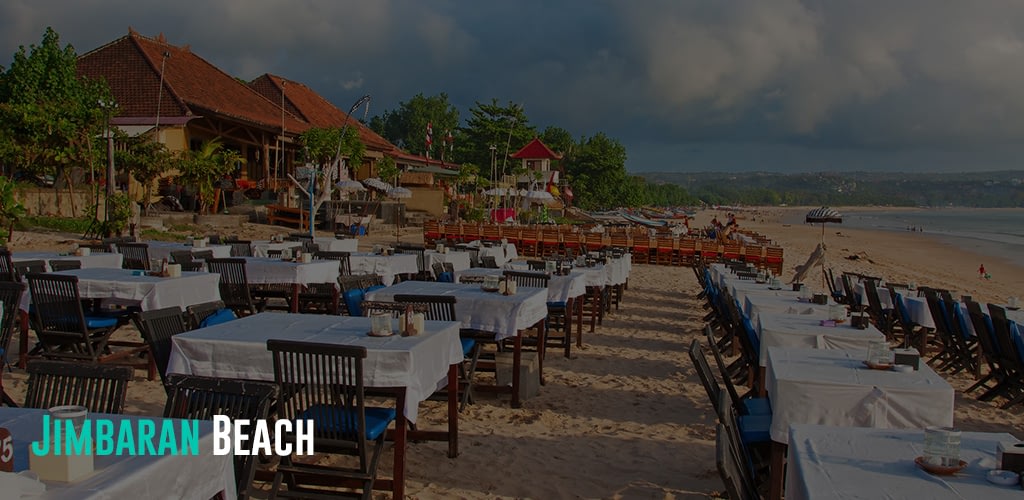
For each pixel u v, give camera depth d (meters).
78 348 8.19
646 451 6.97
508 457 6.61
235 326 5.97
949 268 40.12
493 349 10.66
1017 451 3.33
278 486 4.98
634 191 105.81
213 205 31.06
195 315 6.33
